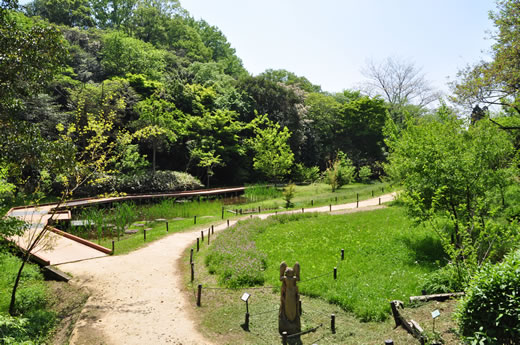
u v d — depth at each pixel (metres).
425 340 7.75
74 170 11.98
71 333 9.73
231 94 55.62
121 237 22.17
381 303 10.47
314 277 13.16
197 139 46.69
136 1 83.69
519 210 16.80
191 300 12.21
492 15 20.00
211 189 43.41
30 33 10.62
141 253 17.86
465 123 17.22
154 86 47.31
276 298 12.13
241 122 52.53
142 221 26.94
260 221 23.67
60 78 39.03
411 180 16.75
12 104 9.92
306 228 21.45
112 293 12.70
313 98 65.25
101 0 81.00
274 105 58.66
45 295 12.48
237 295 12.48
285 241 18.77
